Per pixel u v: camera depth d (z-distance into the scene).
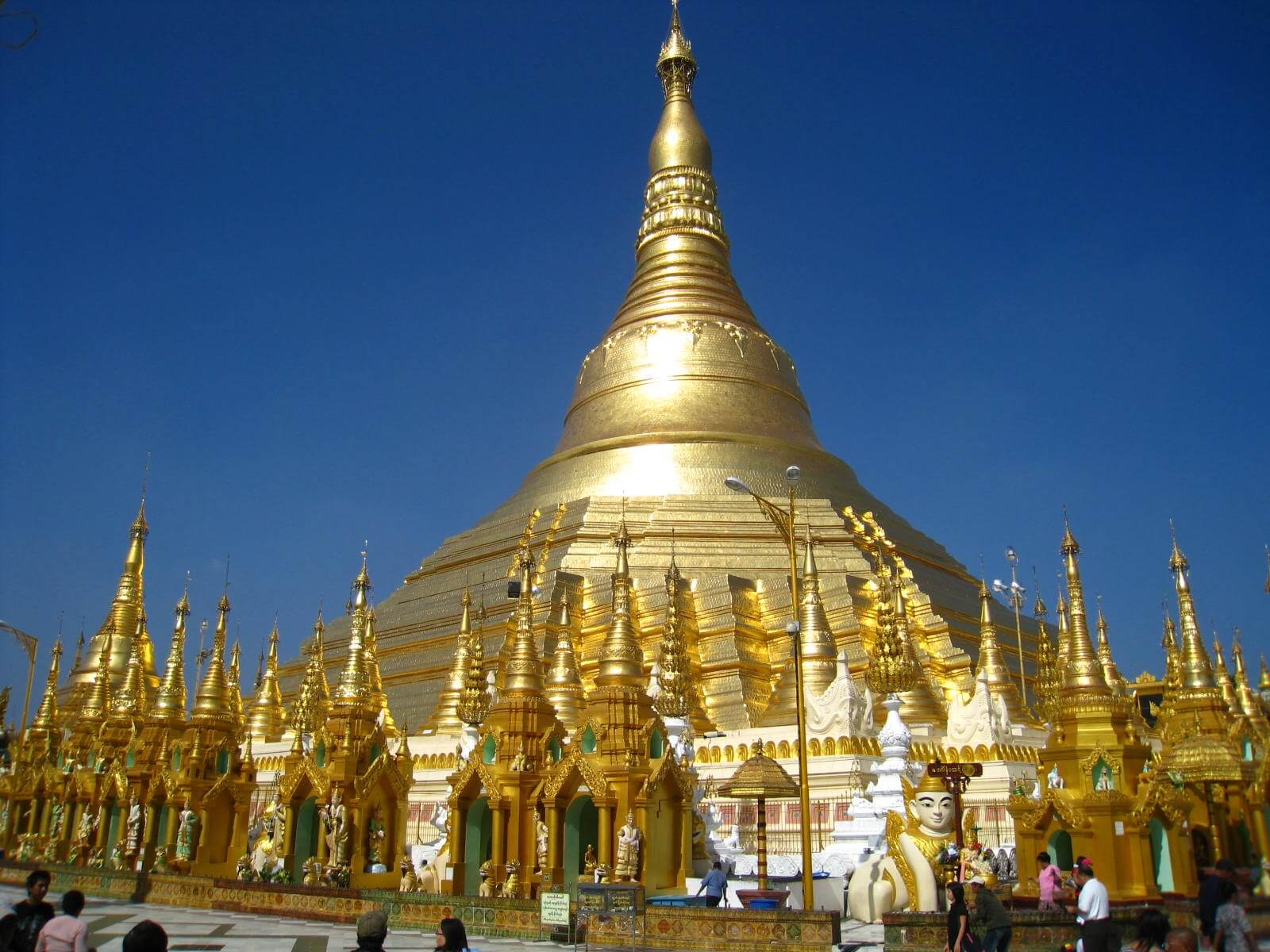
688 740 46.31
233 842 45.47
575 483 77.12
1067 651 33.81
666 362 81.88
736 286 89.81
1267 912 29.03
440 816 49.19
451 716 59.72
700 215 90.06
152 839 46.19
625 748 36.44
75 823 53.44
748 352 83.31
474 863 38.56
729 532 70.00
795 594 35.19
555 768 36.97
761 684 62.12
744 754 50.94
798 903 37.50
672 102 94.06
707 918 28.39
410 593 78.56
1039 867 30.28
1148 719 83.94
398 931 31.80
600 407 82.31
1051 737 33.47
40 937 15.46
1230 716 45.25
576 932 28.72
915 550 75.50
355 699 41.25
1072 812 30.64
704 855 39.31
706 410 79.19
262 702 70.31
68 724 71.31
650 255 89.25
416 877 39.56
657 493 73.94
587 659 63.31
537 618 64.69
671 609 52.44
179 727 50.44
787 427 81.50
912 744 49.47
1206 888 20.84
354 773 39.81
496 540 76.12
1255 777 37.00
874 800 41.31
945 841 33.62
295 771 40.84
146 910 37.81
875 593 64.75
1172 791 30.84
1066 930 25.02
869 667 46.72
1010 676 62.16
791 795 34.41
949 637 63.91
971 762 48.25
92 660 75.12
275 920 34.75
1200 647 45.59
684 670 50.56
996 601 75.62
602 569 68.31
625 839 34.56
